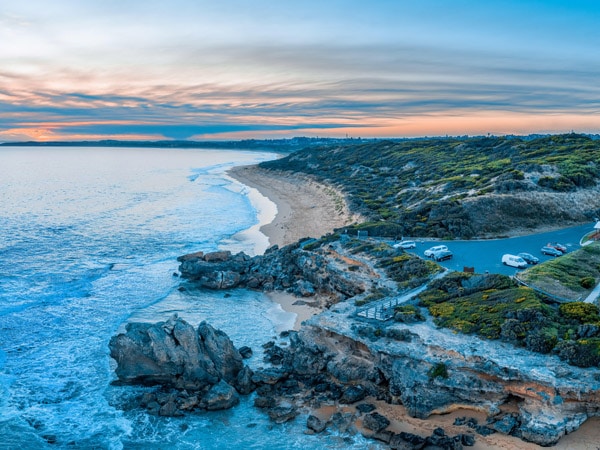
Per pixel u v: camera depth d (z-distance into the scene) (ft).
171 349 145.48
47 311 195.42
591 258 188.14
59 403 136.87
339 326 148.05
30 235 316.19
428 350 131.23
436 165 447.83
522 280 164.55
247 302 211.61
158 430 127.24
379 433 120.78
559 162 338.34
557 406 112.47
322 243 246.06
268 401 136.46
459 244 232.12
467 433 117.60
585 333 125.39
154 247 297.53
